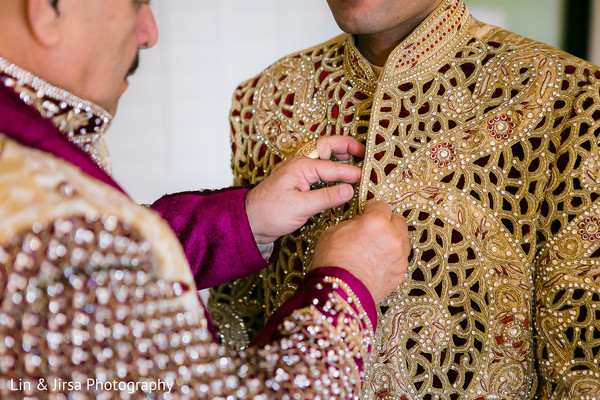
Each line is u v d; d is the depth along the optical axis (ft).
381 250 2.42
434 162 2.72
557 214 2.57
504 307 2.66
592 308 2.50
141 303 1.78
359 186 2.76
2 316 1.72
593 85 2.52
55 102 2.12
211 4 11.65
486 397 2.69
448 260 2.69
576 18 9.46
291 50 11.85
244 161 3.37
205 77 11.85
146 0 2.21
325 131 3.07
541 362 2.66
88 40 2.07
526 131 2.62
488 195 2.66
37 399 1.75
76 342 1.71
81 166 2.05
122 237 1.77
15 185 1.72
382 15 2.59
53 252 1.70
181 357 1.82
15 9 2.00
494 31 2.84
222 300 3.55
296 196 2.77
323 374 2.00
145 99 11.83
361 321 2.25
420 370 2.75
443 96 2.76
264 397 1.92
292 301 2.29
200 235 2.96
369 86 2.94
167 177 11.96
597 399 2.48
